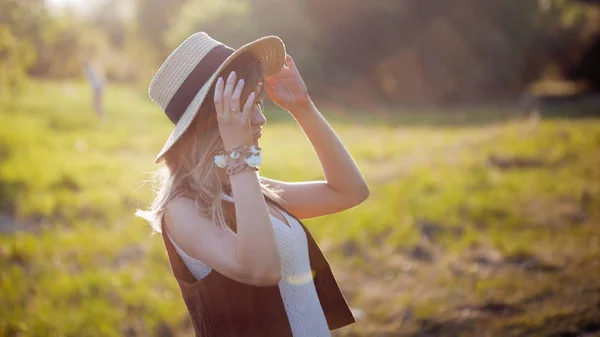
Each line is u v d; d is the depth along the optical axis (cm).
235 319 176
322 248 630
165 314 487
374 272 571
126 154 1255
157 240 655
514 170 954
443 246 627
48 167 1002
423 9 3284
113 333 457
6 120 1481
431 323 459
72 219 749
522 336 424
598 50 3612
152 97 191
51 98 2073
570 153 1023
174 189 182
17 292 524
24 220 749
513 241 618
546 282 509
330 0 3238
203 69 181
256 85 182
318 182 225
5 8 942
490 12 3312
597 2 3784
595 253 569
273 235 169
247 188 169
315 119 218
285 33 3080
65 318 476
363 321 473
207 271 180
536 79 3638
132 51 4331
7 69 944
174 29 3628
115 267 593
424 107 3059
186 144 184
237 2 3116
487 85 3325
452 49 3291
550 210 727
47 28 1062
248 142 172
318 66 3145
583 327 426
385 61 3350
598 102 2902
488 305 479
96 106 1761
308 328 190
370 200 798
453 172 934
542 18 3525
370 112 2725
